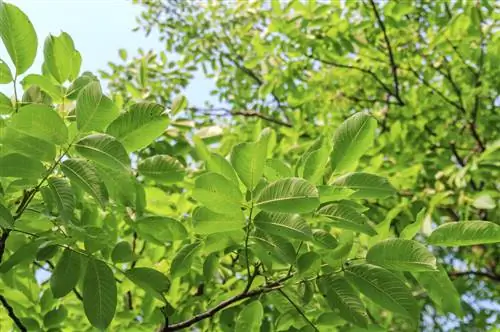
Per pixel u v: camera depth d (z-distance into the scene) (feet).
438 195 13.47
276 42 18.52
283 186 4.95
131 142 5.40
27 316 7.82
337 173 5.87
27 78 6.34
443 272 6.02
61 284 5.58
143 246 9.89
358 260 5.67
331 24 17.46
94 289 5.49
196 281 9.46
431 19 21.21
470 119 19.11
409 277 6.95
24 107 4.76
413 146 18.65
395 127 17.28
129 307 10.11
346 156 5.75
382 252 5.32
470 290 20.93
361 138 5.69
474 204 13.29
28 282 8.00
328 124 19.69
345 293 5.46
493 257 20.62
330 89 19.85
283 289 6.89
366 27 18.78
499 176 14.98
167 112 5.38
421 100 19.34
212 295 9.02
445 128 19.21
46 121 4.86
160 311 7.98
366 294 5.30
